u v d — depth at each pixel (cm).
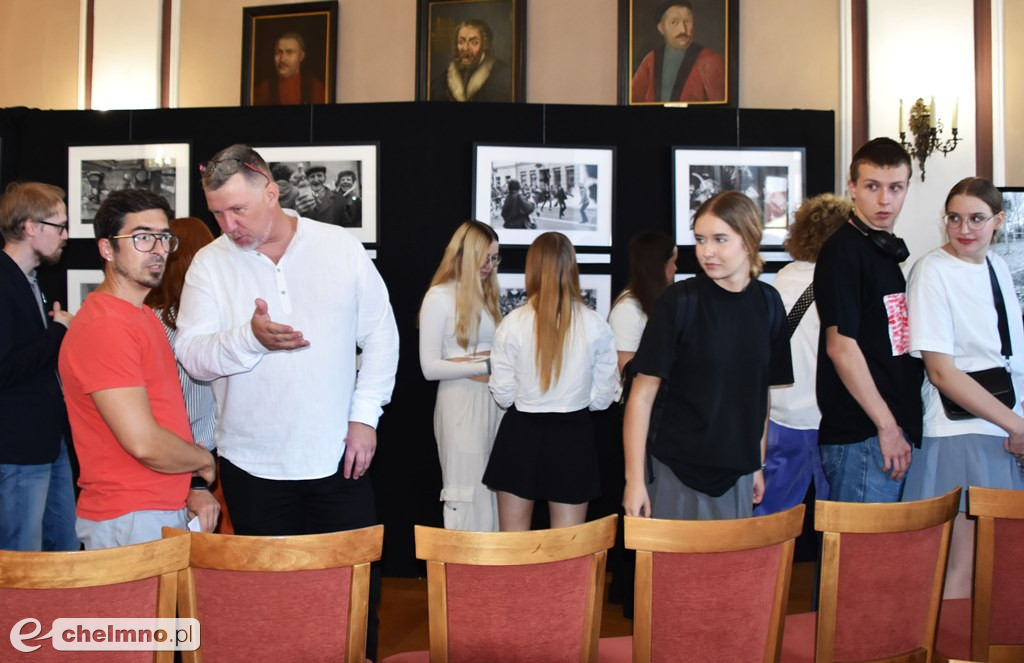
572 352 342
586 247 473
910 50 526
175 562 180
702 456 242
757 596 199
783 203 476
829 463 285
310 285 256
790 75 547
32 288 316
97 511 217
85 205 493
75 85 600
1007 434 277
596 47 564
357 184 472
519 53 562
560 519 351
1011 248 427
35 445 294
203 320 253
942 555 215
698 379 243
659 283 378
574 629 194
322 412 256
